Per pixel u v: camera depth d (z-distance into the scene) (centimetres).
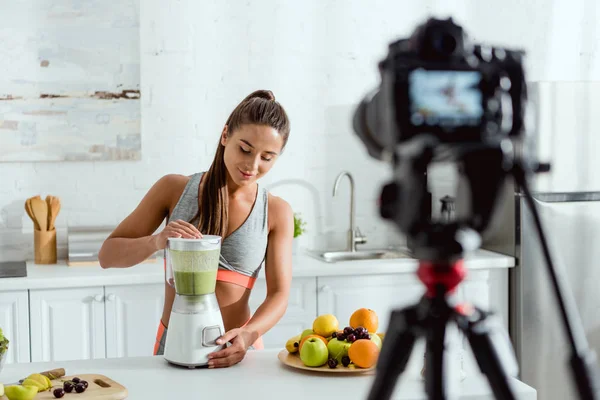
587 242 337
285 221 207
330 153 377
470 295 340
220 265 198
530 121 64
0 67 335
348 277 329
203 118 361
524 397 157
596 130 337
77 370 174
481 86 62
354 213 371
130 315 310
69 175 348
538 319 338
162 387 160
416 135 61
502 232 348
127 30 346
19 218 345
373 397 66
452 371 159
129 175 354
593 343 338
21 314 299
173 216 201
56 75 341
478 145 62
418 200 64
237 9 362
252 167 186
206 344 174
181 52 356
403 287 335
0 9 333
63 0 339
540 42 395
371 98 67
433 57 61
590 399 56
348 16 374
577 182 336
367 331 178
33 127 340
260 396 153
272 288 203
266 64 367
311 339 172
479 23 388
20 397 144
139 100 350
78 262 326
